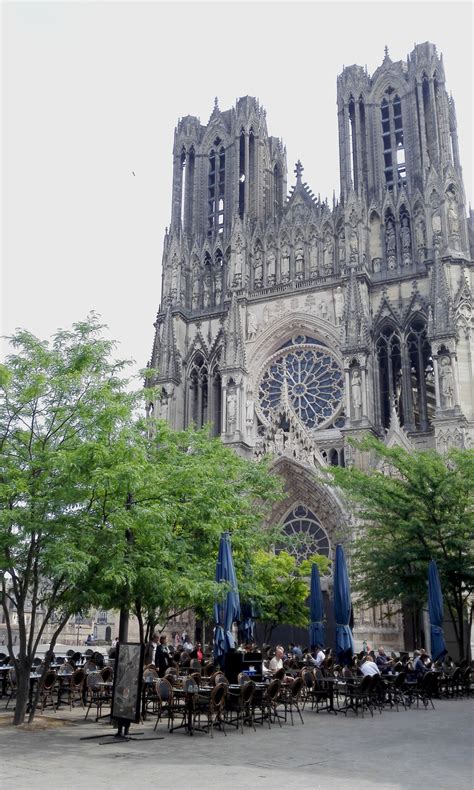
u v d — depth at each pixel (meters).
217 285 85.62
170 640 67.50
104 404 28.95
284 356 77.81
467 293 69.19
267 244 82.50
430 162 78.19
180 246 87.50
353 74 86.19
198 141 95.25
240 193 90.19
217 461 44.00
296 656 47.56
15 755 19.48
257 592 41.84
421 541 46.75
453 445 62.50
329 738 23.95
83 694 31.80
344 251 76.88
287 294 78.50
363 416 66.88
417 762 19.39
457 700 38.50
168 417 78.44
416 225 75.94
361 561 49.94
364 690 30.84
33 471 27.34
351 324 70.69
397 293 74.06
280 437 69.62
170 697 24.95
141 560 27.89
